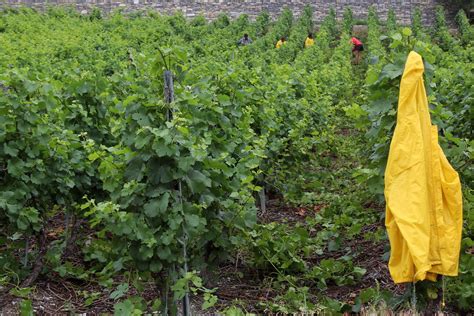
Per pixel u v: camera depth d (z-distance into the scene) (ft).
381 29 126.82
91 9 128.26
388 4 136.15
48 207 26.25
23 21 104.58
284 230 27.20
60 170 23.84
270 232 24.75
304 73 50.93
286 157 36.81
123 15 123.24
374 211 29.01
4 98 22.38
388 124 19.74
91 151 21.91
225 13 132.05
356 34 126.41
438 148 17.52
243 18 124.67
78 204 24.91
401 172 17.24
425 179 17.21
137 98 17.90
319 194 35.68
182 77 19.13
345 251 25.91
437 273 17.72
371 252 25.62
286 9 132.67
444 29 119.44
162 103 17.81
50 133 24.03
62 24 106.42
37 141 22.94
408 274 17.20
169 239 17.21
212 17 131.75
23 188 22.77
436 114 21.21
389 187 17.43
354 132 53.88
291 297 20.95
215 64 33.12
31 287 22.99
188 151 17.72
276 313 20.38
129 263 19.30
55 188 24.30
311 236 28.50
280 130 36.09
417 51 19.66
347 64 83.20
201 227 18.53
